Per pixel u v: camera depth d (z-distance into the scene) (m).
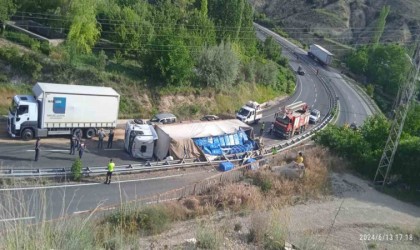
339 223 22.28
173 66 45.53
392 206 27.22
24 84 37.41
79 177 25.39
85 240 6.82
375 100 84.19
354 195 28.17
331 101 67.81
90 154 31.19
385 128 35.19
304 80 77.31
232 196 23.41
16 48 38.41
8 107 35.66
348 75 94.56
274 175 27.81
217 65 51.38
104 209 18.38
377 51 97.88
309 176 28.33
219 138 34.66
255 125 48.16
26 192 11.11
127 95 42.44
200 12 61.16
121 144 34.69
